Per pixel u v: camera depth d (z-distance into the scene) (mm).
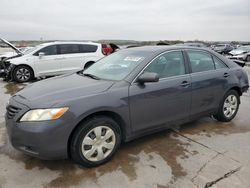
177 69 3686
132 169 2938
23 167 2947
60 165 3002
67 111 2637
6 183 2639
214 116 4547
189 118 3873
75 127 2760
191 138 3842
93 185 2633
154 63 3447
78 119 2691
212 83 4023
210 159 3191
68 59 9875
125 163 3068
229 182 2703
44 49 9531
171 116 3592
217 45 30656
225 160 3170
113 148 3072
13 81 9383
